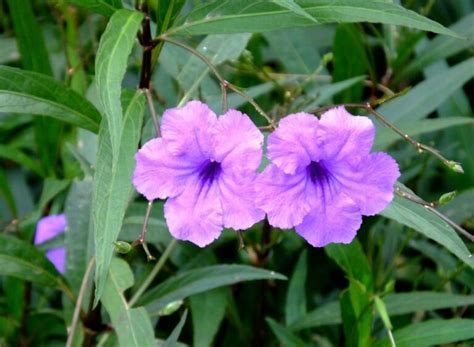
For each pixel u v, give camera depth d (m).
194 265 0.47
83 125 0.39
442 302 0.44
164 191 0.33
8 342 0.50
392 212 0.36
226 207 0.33
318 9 0.35
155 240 0.45
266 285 0.49
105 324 0.43
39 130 0.50
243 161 0.33
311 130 0.33
